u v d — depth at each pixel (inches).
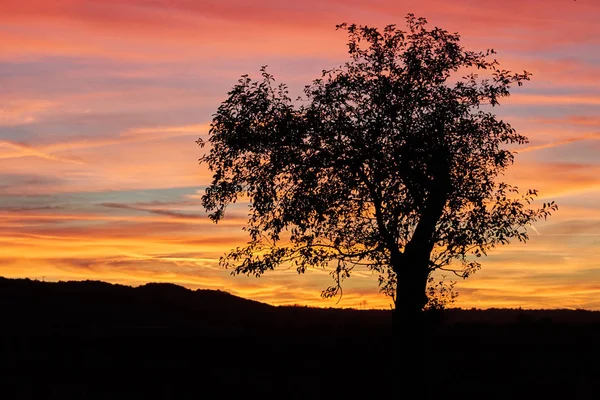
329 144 944.3
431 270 954.7
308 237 967.6
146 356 1278.3
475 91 958.4
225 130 964.0
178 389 1008.9
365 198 944.3
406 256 931.3
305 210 938.7
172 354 1311.5
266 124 964.0
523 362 1250.6
